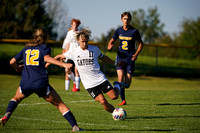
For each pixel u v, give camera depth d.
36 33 16.28
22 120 19.88
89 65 18.58
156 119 20.61
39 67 15.67
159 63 78.12
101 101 18.89
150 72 66.69
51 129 17.17
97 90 18.98
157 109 24.98
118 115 17.86
